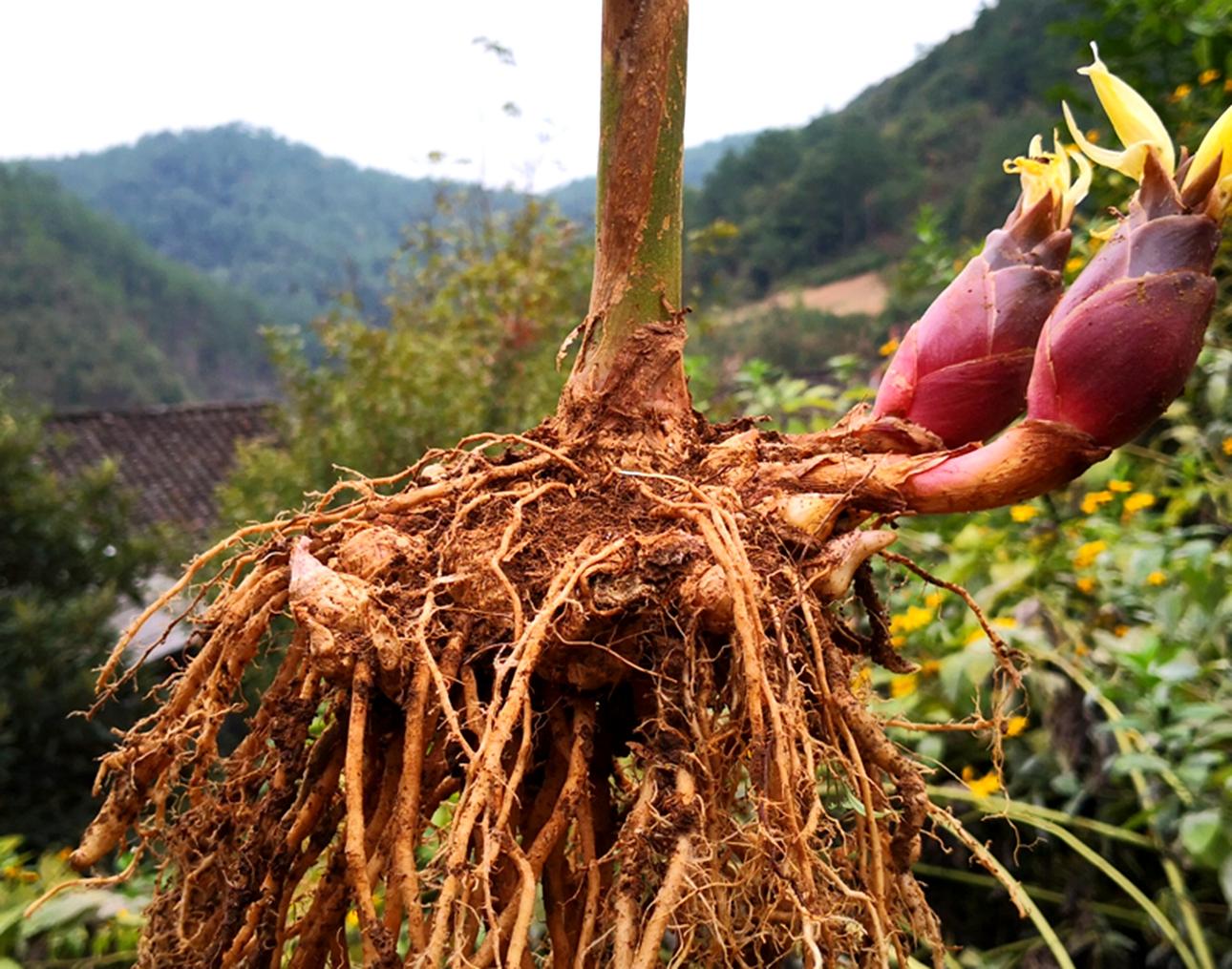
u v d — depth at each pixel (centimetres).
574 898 24
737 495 24
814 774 21
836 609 26
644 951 19
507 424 125
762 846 20
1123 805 47
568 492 26
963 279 27
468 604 24
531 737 23
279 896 24
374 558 25
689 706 22
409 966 20
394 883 22
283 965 29
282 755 24
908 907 24
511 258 145
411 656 23
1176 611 47
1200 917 44
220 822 25
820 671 22
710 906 20
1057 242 27
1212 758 41
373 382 130
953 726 27
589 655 23
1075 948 45
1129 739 46
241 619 25
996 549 60
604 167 27
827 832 23
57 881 58
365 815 25
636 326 27
